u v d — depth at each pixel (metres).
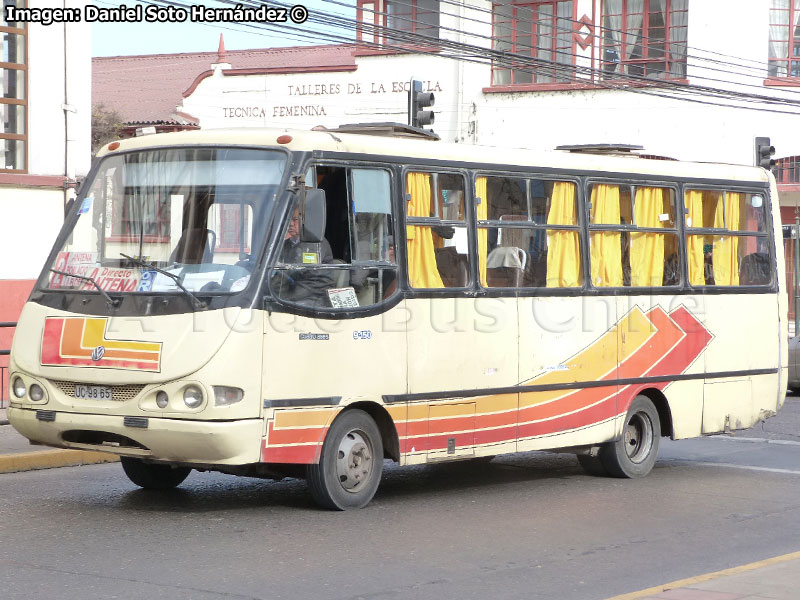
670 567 9.15
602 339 13.28
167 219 10.62
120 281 10.48
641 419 13.95
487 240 12.16
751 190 15.34
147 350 10.04
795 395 24.86
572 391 12.95
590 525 10.77
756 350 15.24
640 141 37.12
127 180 10.90
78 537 9.61
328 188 10.75
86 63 21.14
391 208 11.27
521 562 9.14
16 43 20.23
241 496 11.77
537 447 12.60
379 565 8.88
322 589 8.12
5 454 13.27
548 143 38.25
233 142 10.66
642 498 12.38
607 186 13.50
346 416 10.88
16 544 9.30
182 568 8.60
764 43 35.94
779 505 12.09
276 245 10.27
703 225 14.66
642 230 13.85
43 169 20.61
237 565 8.73
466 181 11.99
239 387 9.95
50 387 10.50
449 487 12.88
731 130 36.19
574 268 13.05
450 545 9.68
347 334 10.76
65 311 10.58
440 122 39.50
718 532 10.61
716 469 14.69
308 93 41.59
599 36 37.41
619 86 34.09
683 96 36.56
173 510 10.90
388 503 11.62
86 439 10.52
